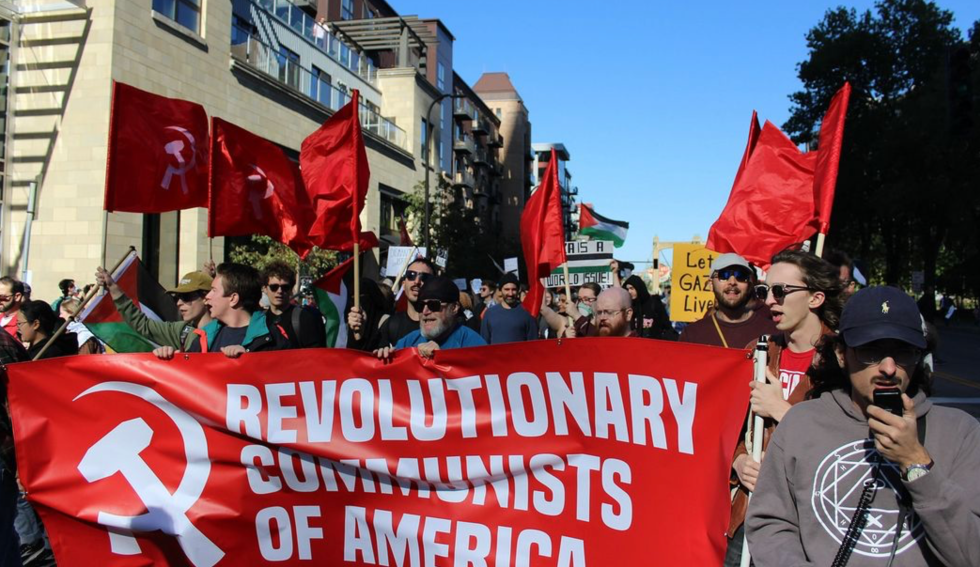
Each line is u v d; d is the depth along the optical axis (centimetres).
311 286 614
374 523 415
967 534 209
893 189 4100
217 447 430
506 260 1780
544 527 384
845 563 231
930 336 285
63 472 434
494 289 1199
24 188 1967
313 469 422
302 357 426
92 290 522
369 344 640
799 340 348
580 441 379
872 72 4619
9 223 1970
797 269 342
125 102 562
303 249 625
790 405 308
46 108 1966
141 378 436
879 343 232
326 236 603
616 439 369
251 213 604
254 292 527
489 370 398
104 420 436
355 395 420
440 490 406
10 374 434
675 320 838
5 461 420
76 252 1934
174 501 429
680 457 352
